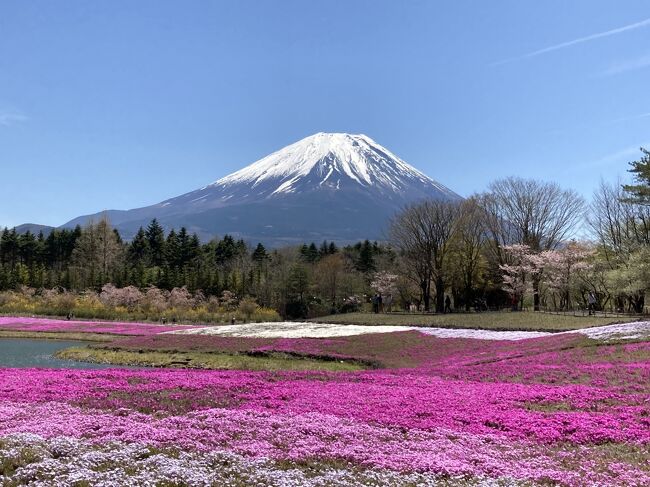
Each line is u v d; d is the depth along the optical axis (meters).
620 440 14.88
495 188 79.62
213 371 27.00
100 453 11.75
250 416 16.52
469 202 78.06
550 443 14.73
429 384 23.20
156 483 10.03
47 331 59.38
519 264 73.44
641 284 50.19
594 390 20.75
